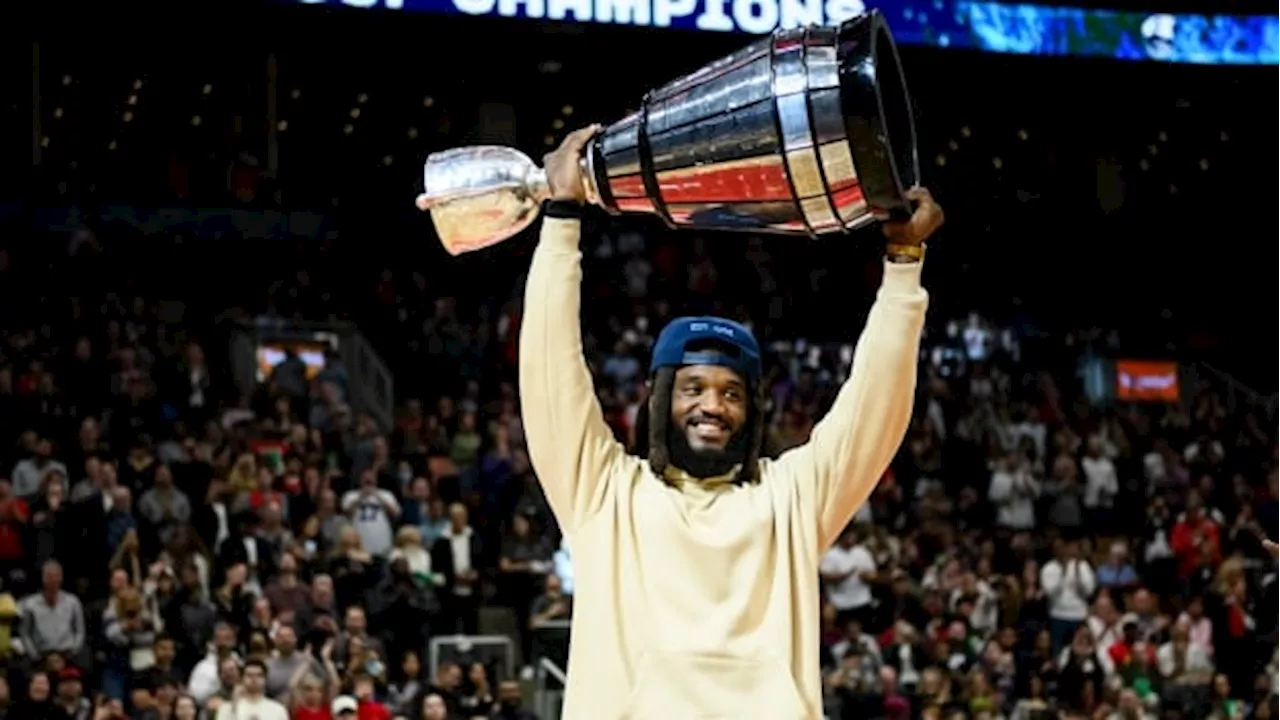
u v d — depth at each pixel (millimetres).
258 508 21078
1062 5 26953
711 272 32844
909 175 3748
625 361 28719
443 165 3832
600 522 3807
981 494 27109
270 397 25266
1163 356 33031
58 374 25250
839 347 30531
